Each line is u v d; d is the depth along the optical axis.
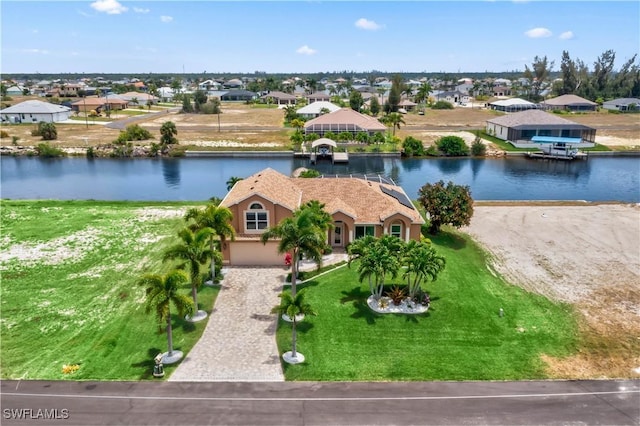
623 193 76.75
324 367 28.47
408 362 29.08
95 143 115.50
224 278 40.59
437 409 24.58
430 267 33.81
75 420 23.56
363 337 31.80
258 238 42.59
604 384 27.00
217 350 30.30
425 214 59.75
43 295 38.00
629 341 31.92
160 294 27.41
